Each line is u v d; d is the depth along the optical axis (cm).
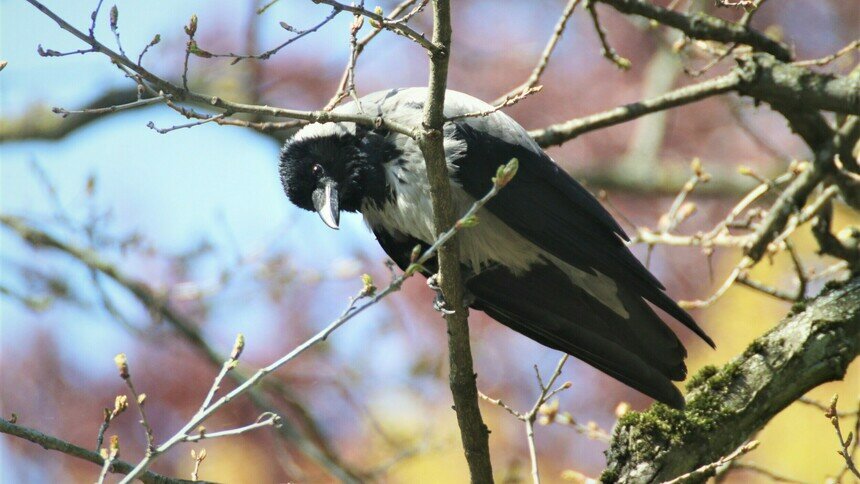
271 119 1359
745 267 880
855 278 718
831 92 807
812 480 1170
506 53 1459
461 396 658
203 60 1405
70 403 1323
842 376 675
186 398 1326
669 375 795
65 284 1199
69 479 1301
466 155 781
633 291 795
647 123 1430
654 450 661
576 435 1279
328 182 830
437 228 615
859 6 1409
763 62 839
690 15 855
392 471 1136
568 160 1467
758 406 673
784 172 1374
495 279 849
